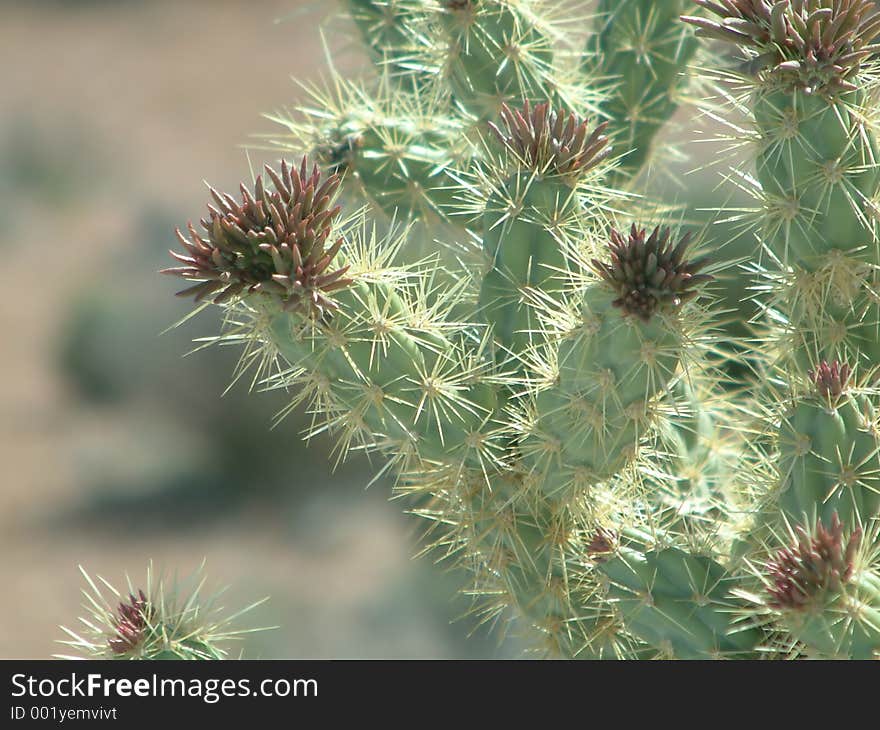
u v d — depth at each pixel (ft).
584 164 10.13
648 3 12.91
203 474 56.85
